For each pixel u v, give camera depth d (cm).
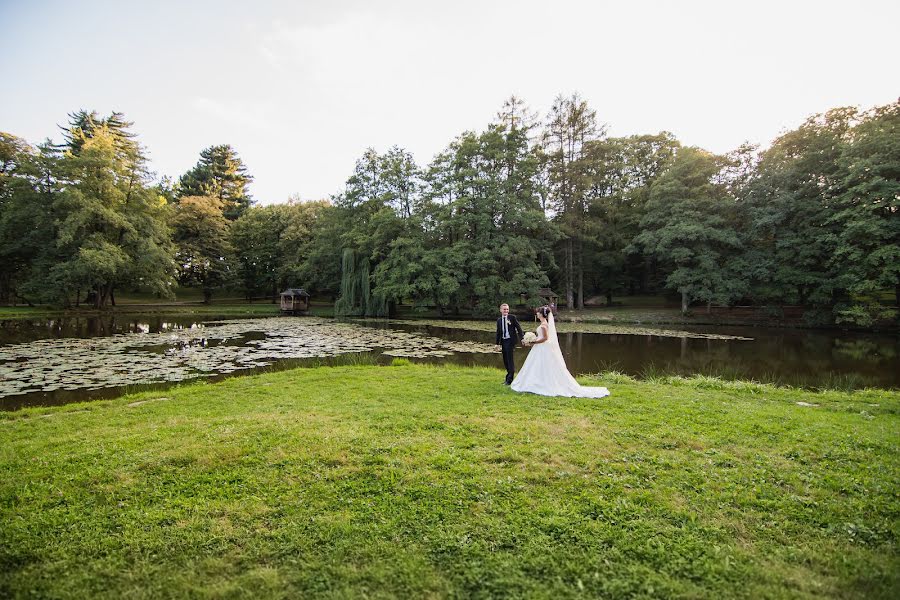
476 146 3584
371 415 672
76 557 322
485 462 481
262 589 288
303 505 388
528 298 3525
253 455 499
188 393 889
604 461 483
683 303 3241
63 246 3344
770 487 425
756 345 2022
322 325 2839
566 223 3853
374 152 4253
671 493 412
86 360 1434
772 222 2856
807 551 324
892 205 2373
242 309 4238
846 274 2477
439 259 3534
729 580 295
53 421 680
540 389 847
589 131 4003
